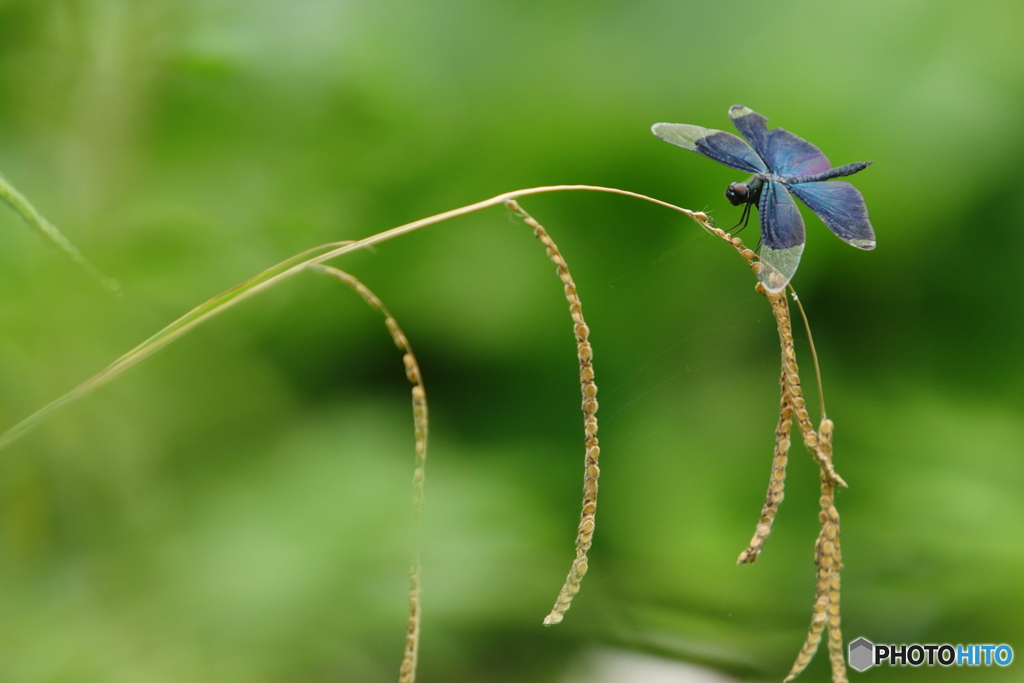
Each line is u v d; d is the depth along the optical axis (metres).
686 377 1.44
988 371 1.57
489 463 1.35
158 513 1.20
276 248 1.29
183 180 1.25
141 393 1.21
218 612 1.19
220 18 1.24
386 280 1.50
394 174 1.54
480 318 1.53
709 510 1.29
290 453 1.25
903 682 1.21
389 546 1.24
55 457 1.18
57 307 1.18
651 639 1.24
